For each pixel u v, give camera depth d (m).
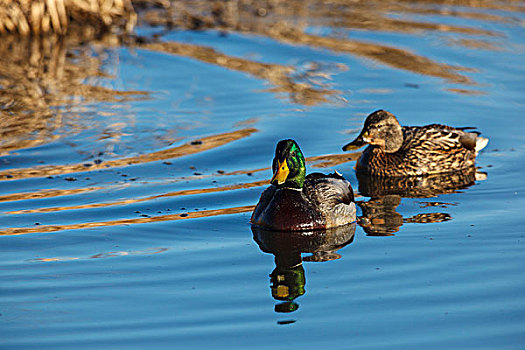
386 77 20.81
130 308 10.19
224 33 24.61
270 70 21.34
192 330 9.60
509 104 18.97
